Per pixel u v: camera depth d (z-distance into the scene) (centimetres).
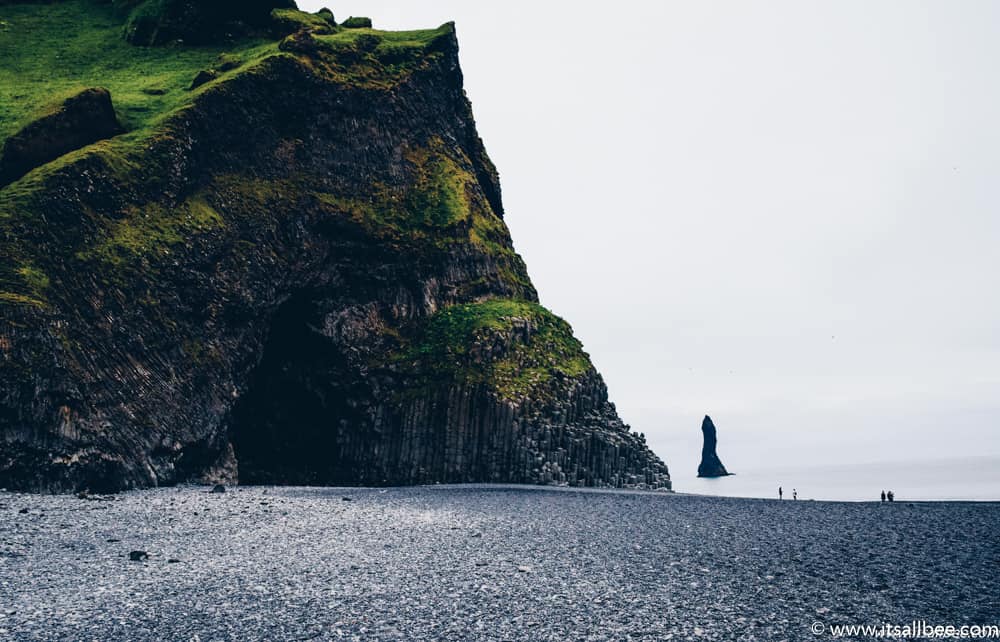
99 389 3841
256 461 5456
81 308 3962
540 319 6362
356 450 5566
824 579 1773
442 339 5862
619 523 2797
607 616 1451
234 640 1298
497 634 1338
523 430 5316
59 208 4150
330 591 1644
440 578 1777
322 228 5772
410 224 6388
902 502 3656
